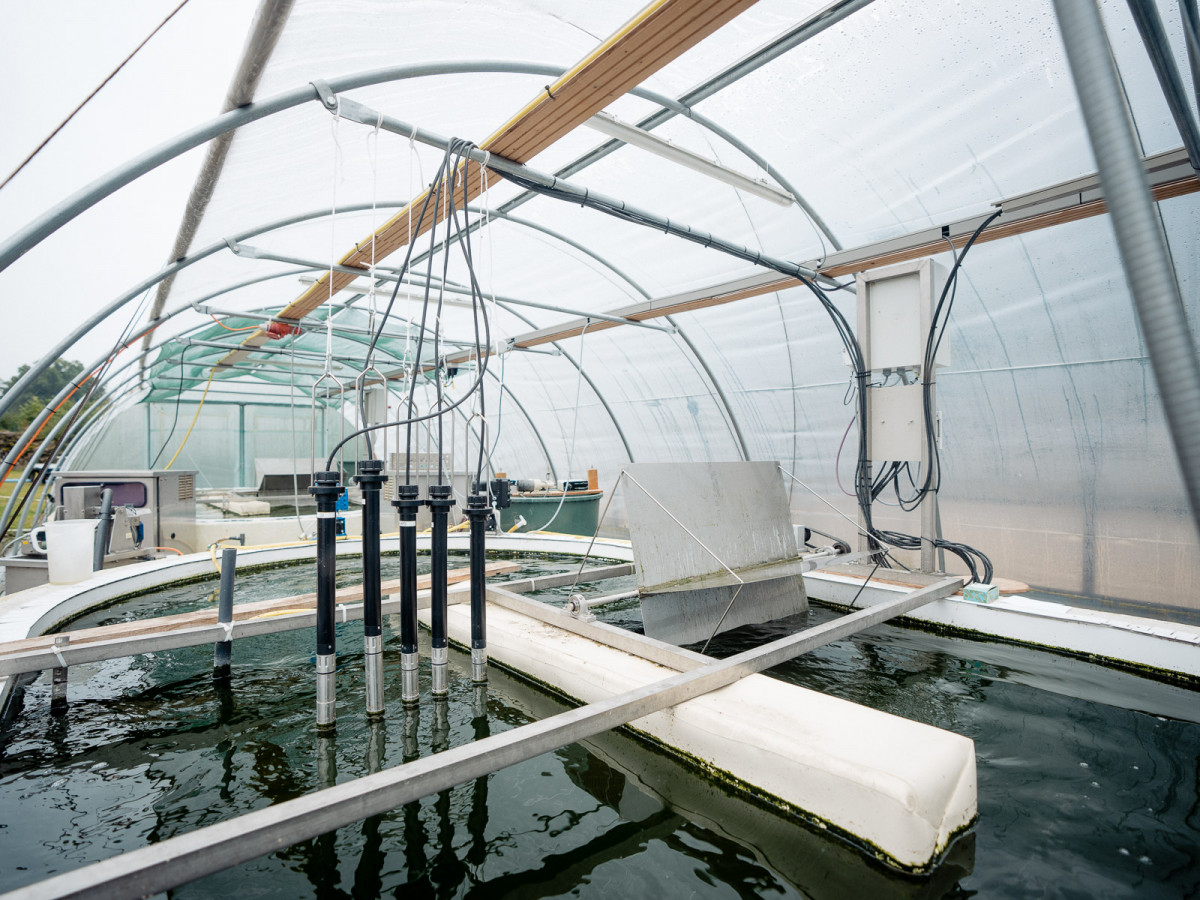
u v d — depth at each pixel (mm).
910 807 1788
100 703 3139
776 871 1823
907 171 5293
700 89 4688
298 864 1861
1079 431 5543
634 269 7664
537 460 13375
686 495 3928
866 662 3551
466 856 1902
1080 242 4969
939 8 3887
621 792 2303
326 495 2670
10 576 5141
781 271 5344
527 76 4527
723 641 3832
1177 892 1671
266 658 3891
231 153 4184
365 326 9672
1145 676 3314
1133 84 4156
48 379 20125
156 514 6586
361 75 3479
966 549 4309
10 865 1824
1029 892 1685
